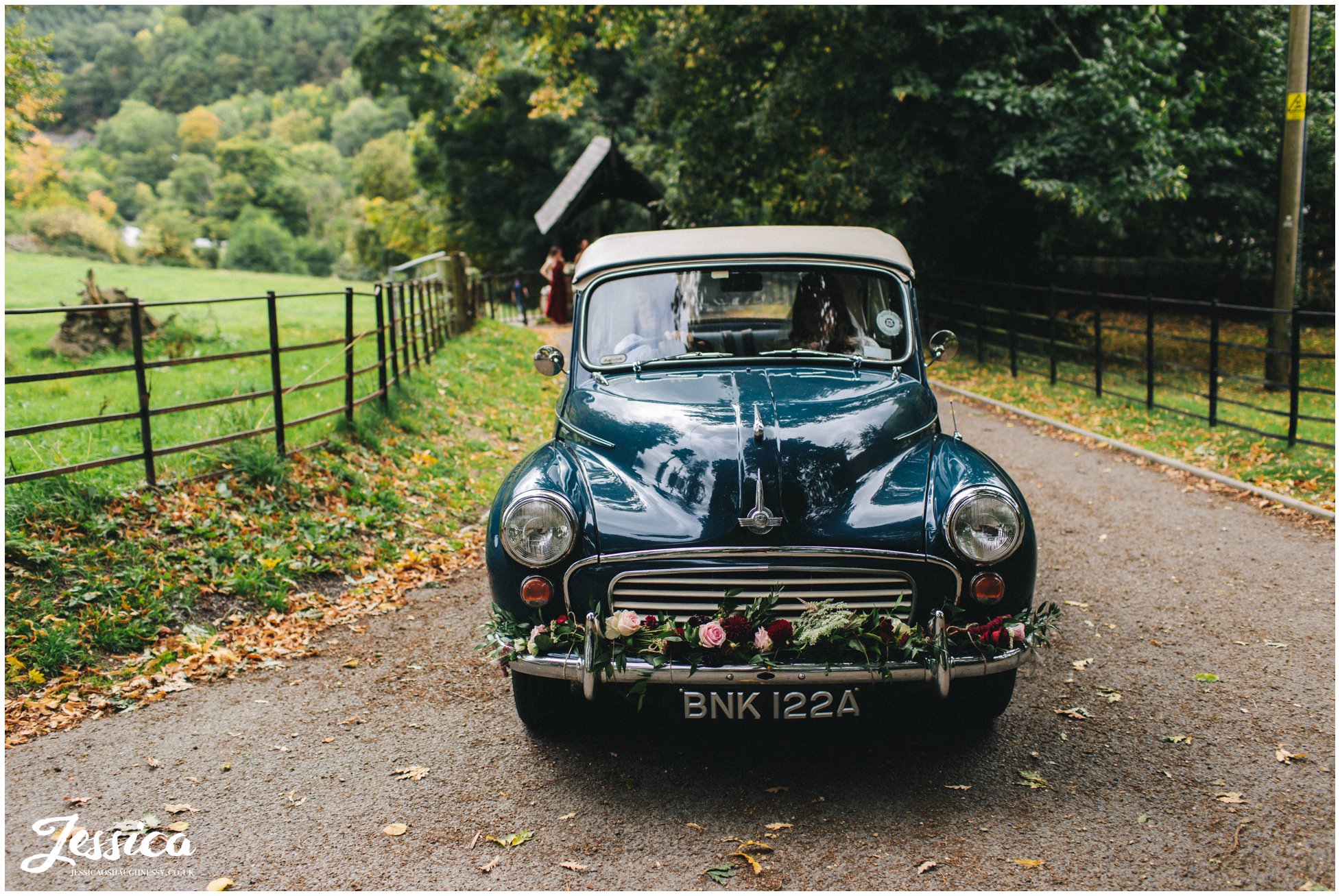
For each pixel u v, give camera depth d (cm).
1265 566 574
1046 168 1405
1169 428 975
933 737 387
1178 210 1675
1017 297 1833
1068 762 360
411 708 424
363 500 694
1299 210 1154
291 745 389
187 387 946
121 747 386
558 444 412
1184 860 294
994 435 1023
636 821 329
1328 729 376
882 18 1448
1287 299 1174
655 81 1873
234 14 19562
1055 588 556
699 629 325
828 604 332
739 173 1780
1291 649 455
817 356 452
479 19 1988
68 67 18462
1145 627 491
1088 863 295
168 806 342
